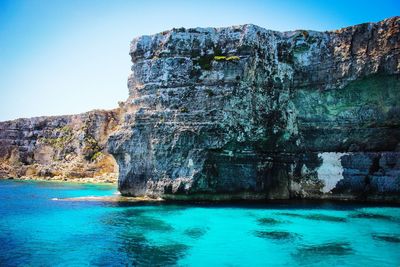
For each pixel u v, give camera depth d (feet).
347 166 122.21
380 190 116.06
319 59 124.88
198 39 119.14
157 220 87.86
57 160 242.99
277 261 61.21
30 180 223.10
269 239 73.05
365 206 108.37
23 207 104.99
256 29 117.70
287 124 124.47
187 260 61.21
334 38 124.26
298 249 67.05
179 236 74.64
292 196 124.36
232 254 64.34
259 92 119.14
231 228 80.94
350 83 120.67
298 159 126.21
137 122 121.29
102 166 225.76
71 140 242.78
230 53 116.57
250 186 115.85
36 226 81.76
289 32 125.49
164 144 115.44
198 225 83.41
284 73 124.57
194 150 111.96
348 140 125.18
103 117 234.17
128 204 108.37
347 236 75.36
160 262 60.18
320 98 126.62
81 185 187.21
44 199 122.21
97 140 233.96
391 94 118.62
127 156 124.06
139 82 125.80
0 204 111.04
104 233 76.38
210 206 105.60
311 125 128.57
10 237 73.15
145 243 69.97
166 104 117.80
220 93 113.39
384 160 117.39
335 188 121.80
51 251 64.75
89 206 105.70
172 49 119.85
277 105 122.72
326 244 70.08
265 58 119.96
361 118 123.95
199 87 115.55
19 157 259.19
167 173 114.62
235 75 113.91
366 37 118.73
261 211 98.99
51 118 261.65
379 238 74.02
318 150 128.06
